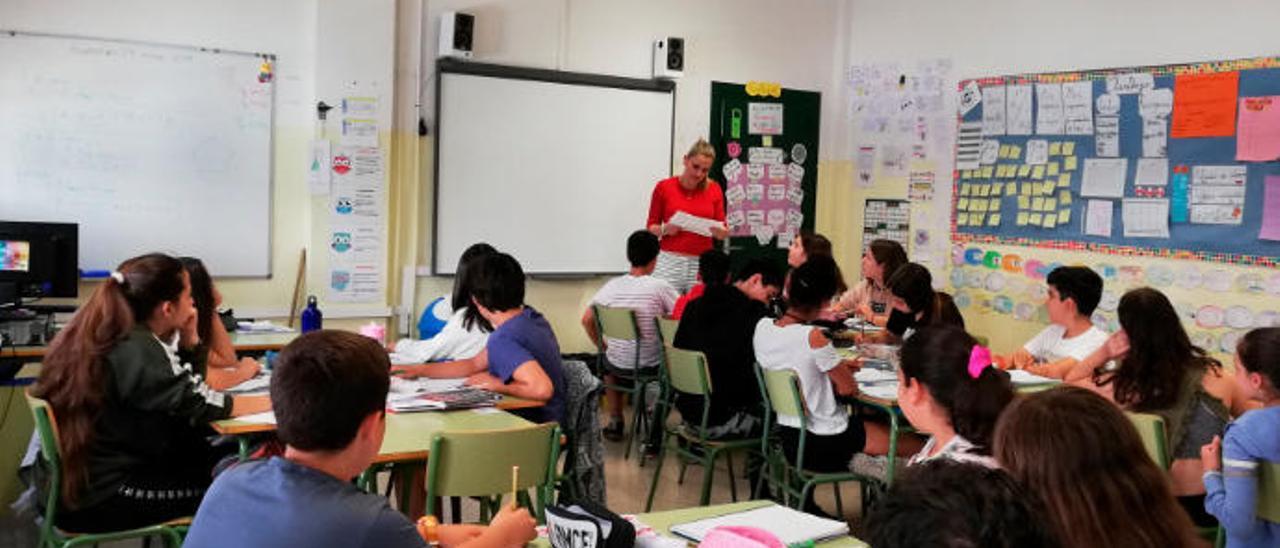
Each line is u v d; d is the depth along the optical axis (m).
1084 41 6.27
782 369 3.89
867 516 1.22
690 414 4.51
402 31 6.38
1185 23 5.75
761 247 7.75
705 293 4.60
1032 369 4.19
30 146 5.47
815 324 4.91
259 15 5.93
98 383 2.77
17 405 4.08
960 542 1.08
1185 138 5.71
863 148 7.71
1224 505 2.75
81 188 5.59
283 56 6.01
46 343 4.28
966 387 2.19
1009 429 1.49
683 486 5.04
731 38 7.53
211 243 5.91
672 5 7.29
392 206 6.42
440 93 6.47
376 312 6.37
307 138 6.11
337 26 6.08
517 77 6.70
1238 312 5.48
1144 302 3.37
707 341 4.46
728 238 7.58
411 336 6.53
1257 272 5.39
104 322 2.82
